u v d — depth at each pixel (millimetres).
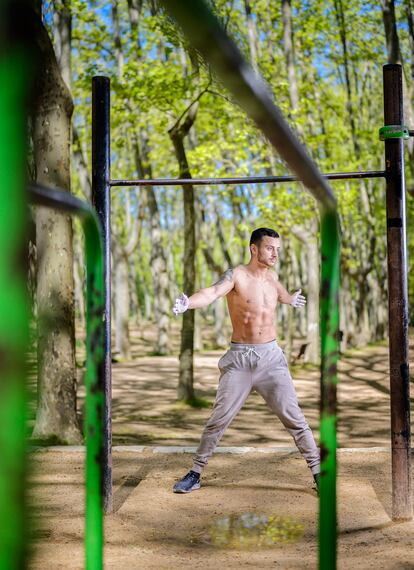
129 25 18500
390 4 15500
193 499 5754
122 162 25844
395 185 4996
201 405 13258
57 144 8609
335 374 1297
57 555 4273
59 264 8547
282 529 4941
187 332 13453
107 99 5105
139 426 10922
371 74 27984
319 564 1330
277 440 9531
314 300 21906
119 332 24766
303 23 21250
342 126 25656
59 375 8508
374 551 4422
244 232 27938
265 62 19609
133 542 4648
